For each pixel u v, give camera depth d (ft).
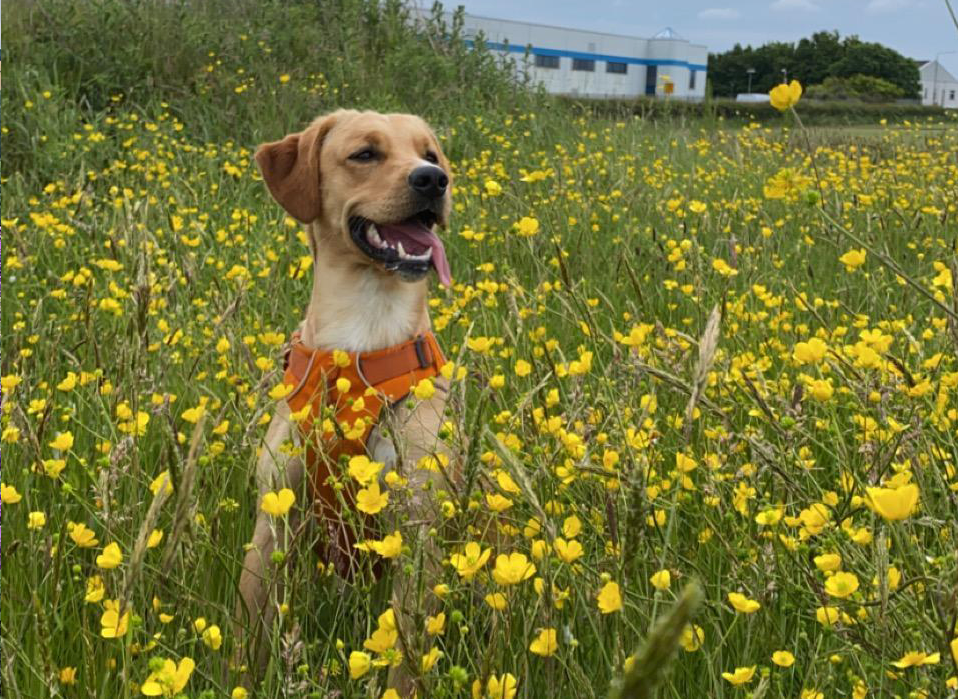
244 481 10.12
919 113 81.30
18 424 8.30
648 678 2.47
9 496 6.95
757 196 28.89
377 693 5.29
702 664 7.25
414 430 10.00
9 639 6.63
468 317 14.82
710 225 21.54
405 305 11.27
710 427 9.45
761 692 5.35
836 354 8.38
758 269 17.48
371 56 42.32
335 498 9.77
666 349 9.59
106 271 17.21
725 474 8.26
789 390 10.22
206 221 22.48
